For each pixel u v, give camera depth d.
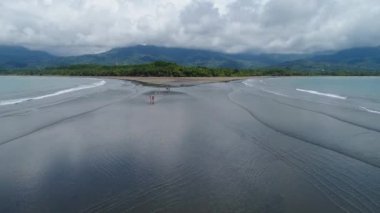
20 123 22.86
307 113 28.30
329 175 12.99
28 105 32.53
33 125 22.14
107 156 15.20
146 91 51.66
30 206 10.20
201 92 50.97
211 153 15.77
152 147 16.72
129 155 15.36
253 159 14.93
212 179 12.43
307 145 17.38
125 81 86.69
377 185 11.99
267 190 11.46
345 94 50.72
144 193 11.13
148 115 26.67
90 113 27.42
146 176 12.69
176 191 11.33
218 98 41.19
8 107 30.97
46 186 11.72
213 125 22.50
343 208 10.16
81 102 35.34
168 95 44.69
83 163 14.20
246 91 54.84
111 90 53.59
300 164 14.30
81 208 10.05
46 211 9.88
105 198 10.76
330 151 16.27
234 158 15.03
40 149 16.31
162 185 11.84
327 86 75.81
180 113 27.89
